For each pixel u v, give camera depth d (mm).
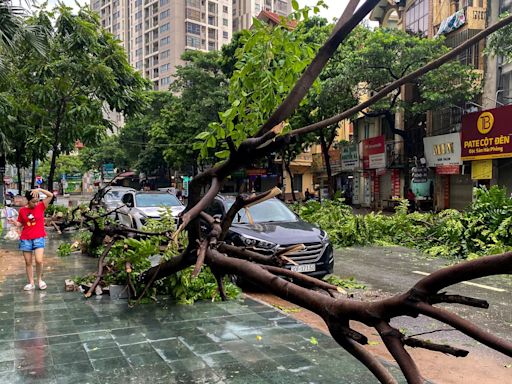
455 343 5023
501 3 19094
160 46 84438
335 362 4109
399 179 26172
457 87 19672
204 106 28625
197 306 6035
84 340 4668
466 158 19250
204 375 3820
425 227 12852
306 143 26969
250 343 4605
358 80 20188
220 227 3424
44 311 5758
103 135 16859
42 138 14953
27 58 13758
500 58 18797
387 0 27344
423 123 24266
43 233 7059
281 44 3123
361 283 7988
